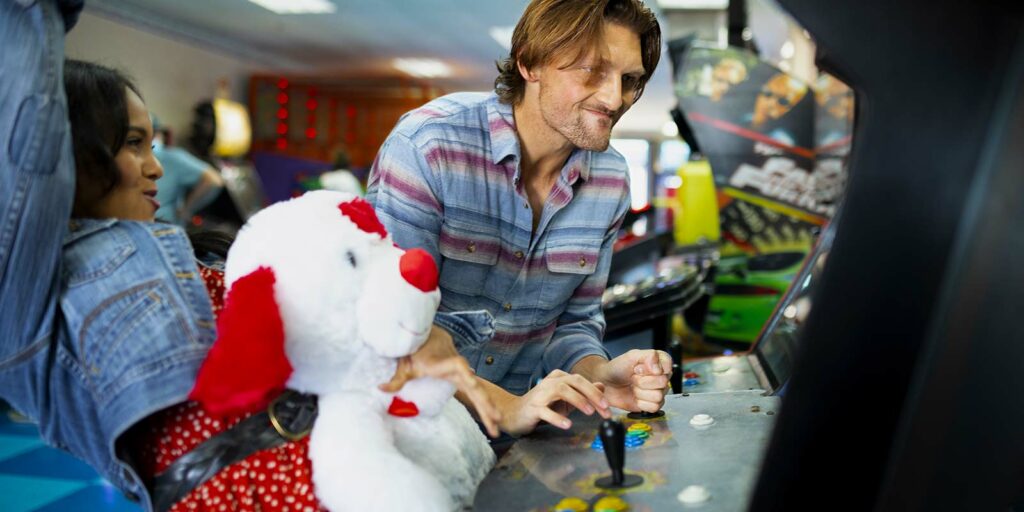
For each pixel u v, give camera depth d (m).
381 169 1.49
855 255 0.64
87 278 0.93
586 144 1.41
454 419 1.02
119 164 1.05
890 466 0.63
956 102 0.61
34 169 0.86
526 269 1.57
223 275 1.04
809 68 5.01
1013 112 0.59
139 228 0.98
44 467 3.41
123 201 1.07
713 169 4.10
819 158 3.96
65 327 0.93
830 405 0.65
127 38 10.27
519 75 1.46
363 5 9.40
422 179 1.45
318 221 0.87
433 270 0.88
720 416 1.20
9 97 0.86
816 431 0.66
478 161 1.48
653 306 2.64
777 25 7.52
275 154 13.04
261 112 13.34
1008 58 0.60
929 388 0.62
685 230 5.42
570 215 1.59
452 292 1.54
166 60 11.05
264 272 0.83
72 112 1.01
